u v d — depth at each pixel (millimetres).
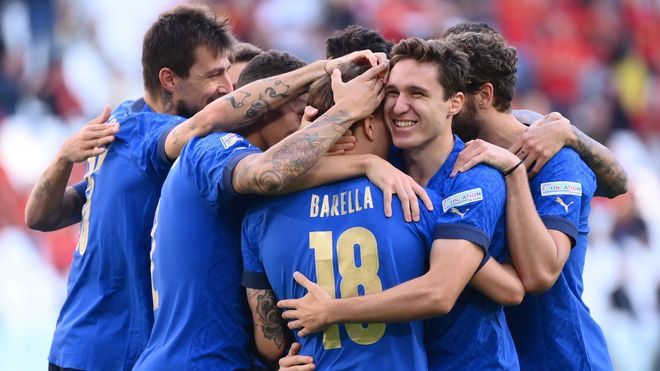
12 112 48125
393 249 13859
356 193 14141
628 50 61594
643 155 56750
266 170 13867
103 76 51031
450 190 14242
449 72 14180
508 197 14594
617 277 46344
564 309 15570
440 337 14508
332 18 54719
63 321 17188
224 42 17859
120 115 17797
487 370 14344
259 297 14836
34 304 38719
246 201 15273
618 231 47781
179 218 15234
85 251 17047
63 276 39625
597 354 15852
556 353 15578
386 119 14469
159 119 17016
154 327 15547
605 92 58906
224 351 15094
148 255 16688
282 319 14875
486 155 14414
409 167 14875
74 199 18656
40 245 40062
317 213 14211
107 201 16797
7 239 40125
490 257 14180
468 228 13820
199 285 15094
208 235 15133
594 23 61531
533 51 58562
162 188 15766
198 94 17797
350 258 13930
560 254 14695
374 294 13672
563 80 58000
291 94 15461
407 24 55781
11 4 51844
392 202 14000
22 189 43094
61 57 50781
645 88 60375
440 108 14188
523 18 59562
